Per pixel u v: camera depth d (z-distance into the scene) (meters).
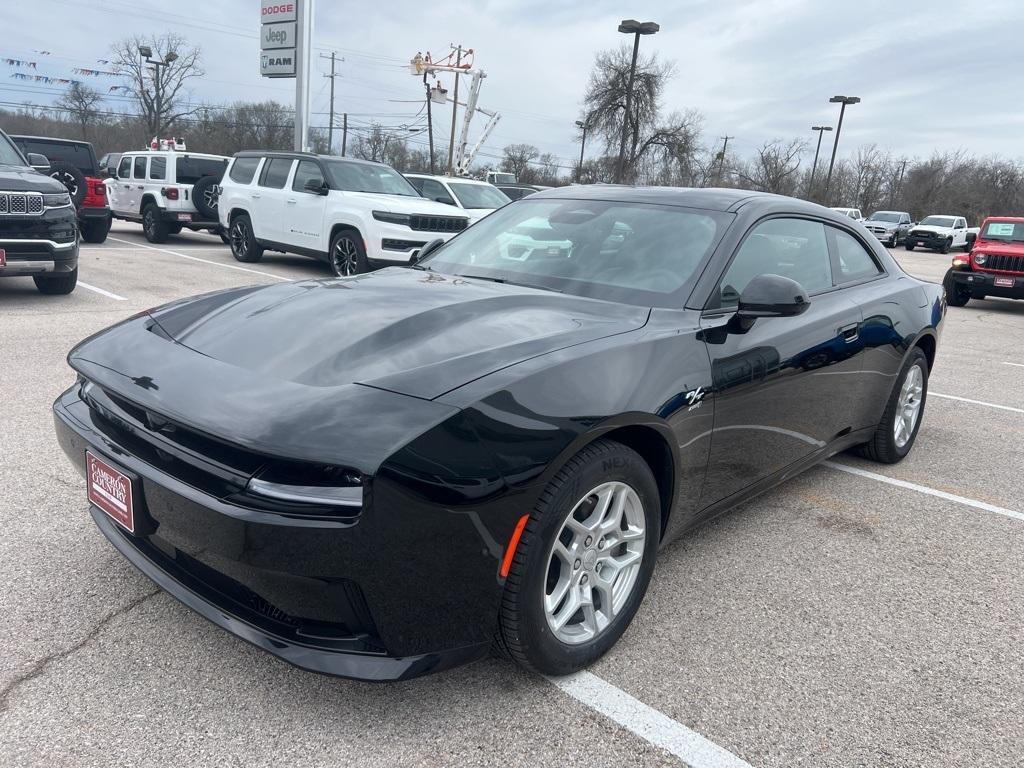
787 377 3.12
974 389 7.14
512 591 2.06
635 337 2.52
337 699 2.19
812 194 51.62
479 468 1.92
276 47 19.66
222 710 2.12
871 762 2.10
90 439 2.33
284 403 1.99
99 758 1.91
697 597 2.93
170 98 56.69
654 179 44.22
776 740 2.16
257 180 12.36
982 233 14.74
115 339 2.55
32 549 2.92
